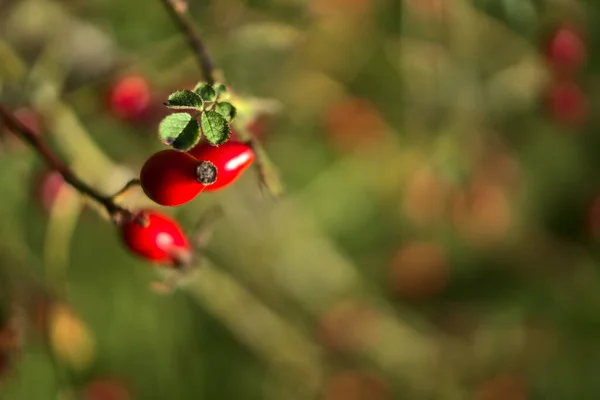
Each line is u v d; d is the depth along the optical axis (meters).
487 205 0.89
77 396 0.53
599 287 0.98
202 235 0.43
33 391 0.57
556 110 0.75
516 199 0.93
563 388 0.95
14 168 0.54
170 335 0.73
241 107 0.41
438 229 0.93
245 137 0.40
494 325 0.96
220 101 0.36
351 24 0.74
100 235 0.70
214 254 0.78
